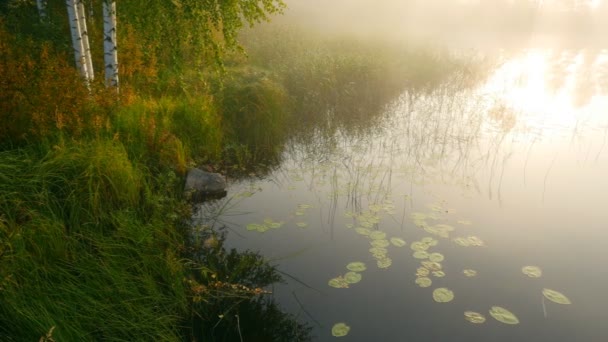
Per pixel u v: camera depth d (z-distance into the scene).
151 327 3.44
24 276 3.52
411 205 5.90
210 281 4.28
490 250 4.84
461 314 3.87
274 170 7.20
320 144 8.45
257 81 9.26
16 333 3.06
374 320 3.81
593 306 3.98
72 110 5.84
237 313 3.89
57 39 9.23
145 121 6.63
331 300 4.07
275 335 3.67
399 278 4.36
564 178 6.83
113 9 7.23
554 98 12.13
